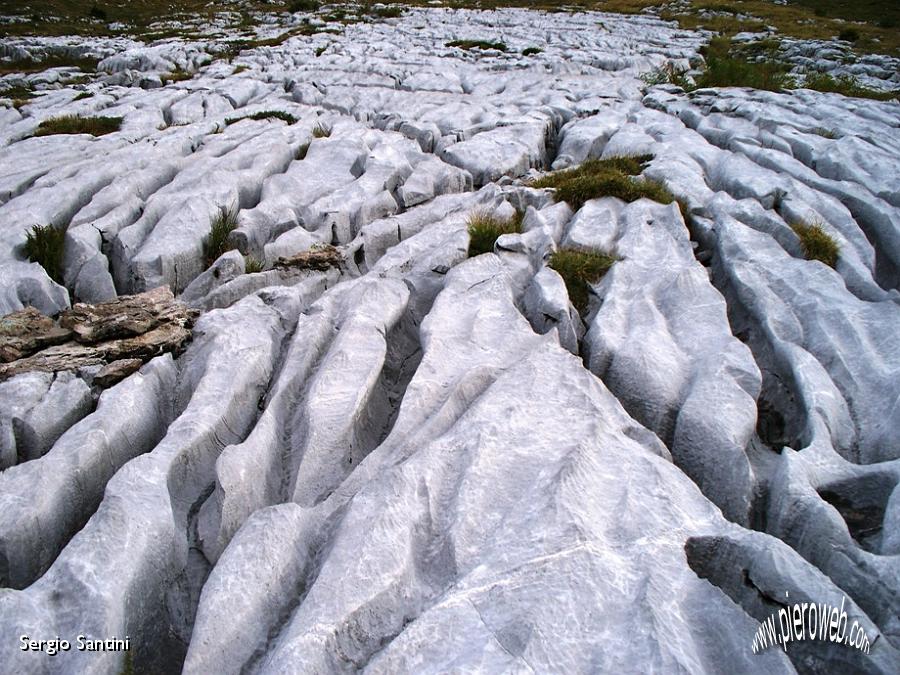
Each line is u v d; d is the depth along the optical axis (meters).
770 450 9.00
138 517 7.34
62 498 8.06
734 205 15.27
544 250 13.33
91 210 16.77
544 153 24.62
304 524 7.15
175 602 7.22
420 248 14.02
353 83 36.53
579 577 5.90
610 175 16.50
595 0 81.38
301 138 23.44
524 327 10.64
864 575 6.41
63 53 46.72
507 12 72.88
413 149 22.98
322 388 9.20
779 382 10.18
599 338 10.32
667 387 9.24
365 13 70.19
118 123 27.72
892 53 47.47
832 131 23.94
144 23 65.75
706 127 24.97
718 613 5.84
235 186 18.19
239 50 48.16
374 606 6.00
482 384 9.11
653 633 5.41
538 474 7.19
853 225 15.61
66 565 6.76
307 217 17.27
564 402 8.44
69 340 11.09
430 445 7.70
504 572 6.04
